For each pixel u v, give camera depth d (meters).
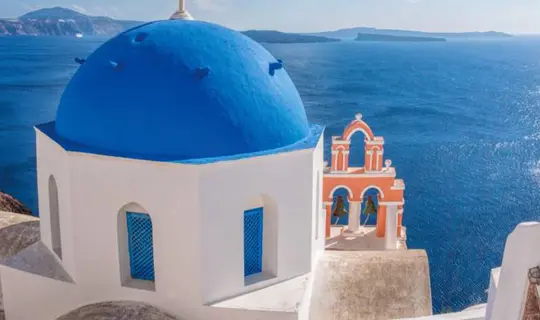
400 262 11.24
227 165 8.84
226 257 9.20
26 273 10.19
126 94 9.14
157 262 9.19
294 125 10.02
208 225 8.88
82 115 9.48
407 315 10.32
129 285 9.52
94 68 9.77
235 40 10.12
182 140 8.94
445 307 23.98
